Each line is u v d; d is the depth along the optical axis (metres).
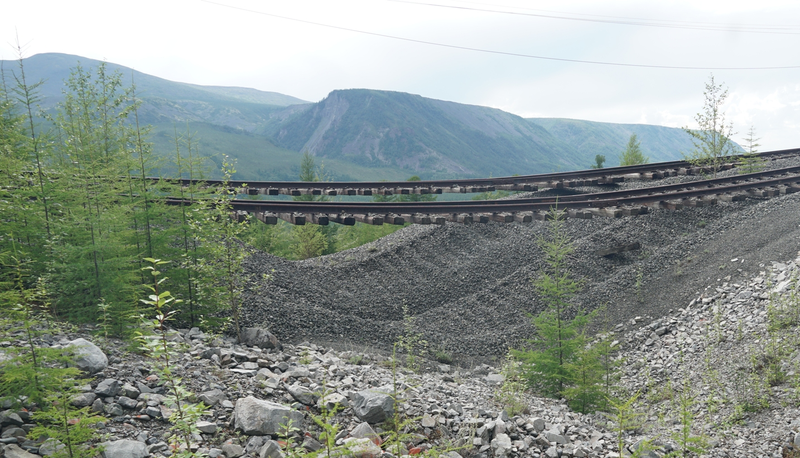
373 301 15.52
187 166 9.80
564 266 16.58
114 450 4.09
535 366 9.44
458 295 16.39
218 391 5.72
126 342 6.95
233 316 10.45
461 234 20.16
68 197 7.96
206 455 4.45
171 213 9.45
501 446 5.66
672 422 7.85
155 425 4.87
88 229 7.80
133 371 5.82
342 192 20.53
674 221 18.47
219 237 9.27
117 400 5.08
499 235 20.28
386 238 21.12
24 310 4.71
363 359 10.02
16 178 7.58
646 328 12.30
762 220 15.88
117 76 11.57
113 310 7.27
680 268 14.84
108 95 11.29
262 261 15.35
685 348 10.55
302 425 5.41
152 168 9.40
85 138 9.45
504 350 13.03
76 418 4.27
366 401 5.89
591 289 15.38
